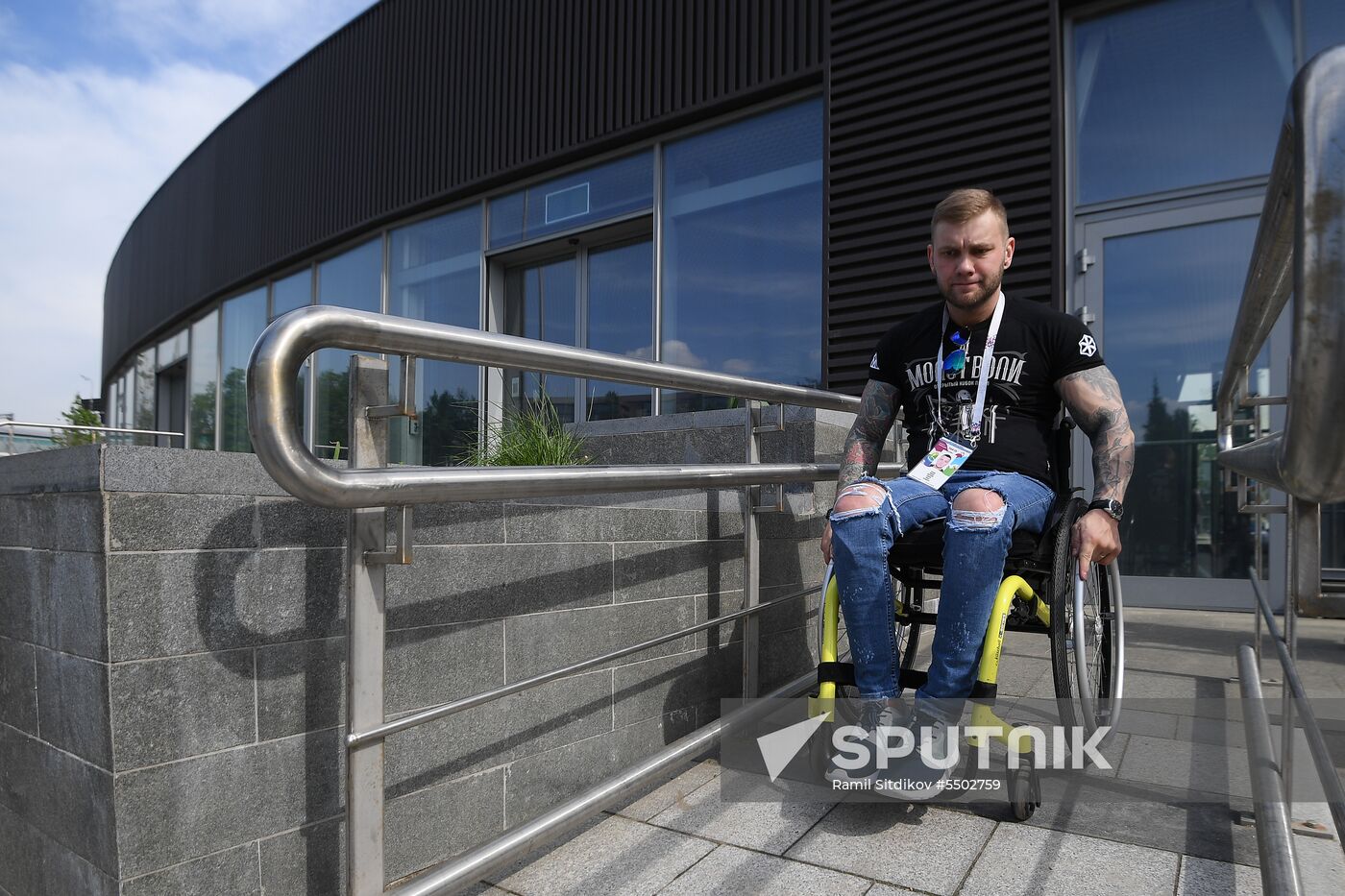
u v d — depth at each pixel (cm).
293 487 116
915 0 505
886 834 177
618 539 219
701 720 249
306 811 146
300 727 145
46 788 138
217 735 134
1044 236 457
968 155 484
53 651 135
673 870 166
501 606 184
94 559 125
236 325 1051
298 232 903
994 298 213
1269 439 85
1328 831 167
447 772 171
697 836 180
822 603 205
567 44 670
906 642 242
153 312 1281
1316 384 47
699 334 607
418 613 167
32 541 141
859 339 521
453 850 172
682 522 245
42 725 138
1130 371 444
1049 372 209
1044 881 154
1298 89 51
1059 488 212
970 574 173
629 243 661
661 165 629
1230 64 431
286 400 115
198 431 1132
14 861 148
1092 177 461
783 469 241
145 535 127
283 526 144
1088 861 161
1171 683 270
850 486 196
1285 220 79
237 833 137
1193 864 158
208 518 134
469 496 141
